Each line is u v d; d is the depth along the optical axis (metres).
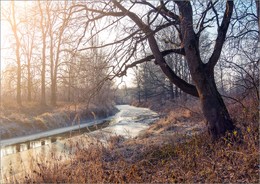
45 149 13.91
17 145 15.73
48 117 22.45
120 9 7.31
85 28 7.41
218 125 7.33
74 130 20.66
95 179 6.04
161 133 12.21
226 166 5.52
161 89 35.81
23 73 33.00
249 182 4.66
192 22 7.20
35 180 6.43
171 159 6.68
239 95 12.02
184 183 5.15
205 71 7.66
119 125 21.11
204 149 6.82
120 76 8.16
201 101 7.69
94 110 27.33
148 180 5.66
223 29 7.70
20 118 20.72
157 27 7.39
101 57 7.59
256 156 5.37
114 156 8.30
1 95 33.28
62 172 6.67
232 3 7.41
